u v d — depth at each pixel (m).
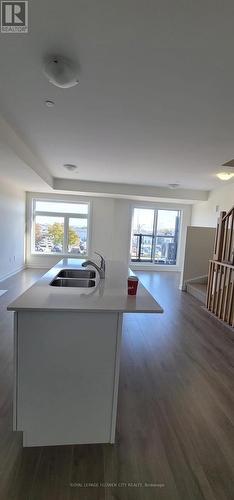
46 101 2.42
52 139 3.48
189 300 5.13
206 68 1.83
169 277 7.30
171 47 1.64
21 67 1.90
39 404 1.58
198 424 1.86
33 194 7.22
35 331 1.53
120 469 1.48
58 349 1.55
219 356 2.89
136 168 4.93
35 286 2.07
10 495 1.31
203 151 3.73
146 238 8.29
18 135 3.35
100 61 1.79
